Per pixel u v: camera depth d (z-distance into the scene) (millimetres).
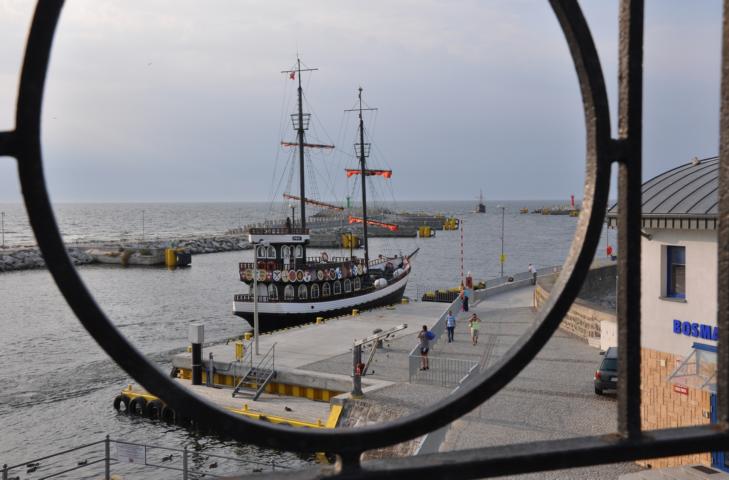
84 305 2301
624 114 2898
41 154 2332
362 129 71125
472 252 142625
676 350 16422
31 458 25844
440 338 35250
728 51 2936
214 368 31047
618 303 2955
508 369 2717
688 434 2904
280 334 38312
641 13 2898
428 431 2674
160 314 63094
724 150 2936
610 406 21359
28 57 2311
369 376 27422
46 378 38031
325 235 161875
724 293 2941
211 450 26172
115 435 28188
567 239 182625
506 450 2736
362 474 2551
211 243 140000
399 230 191750
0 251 106688
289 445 2529
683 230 16188
